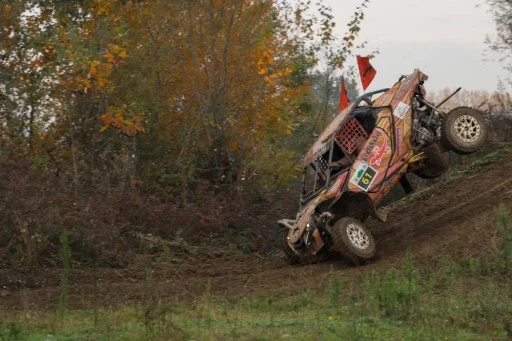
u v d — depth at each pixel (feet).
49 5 74.08
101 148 73.77
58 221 57.11
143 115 74.59
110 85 72.74
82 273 54.29
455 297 39.50
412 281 38.93
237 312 39.58
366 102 57.77
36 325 36.47
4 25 72.02
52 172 68.44
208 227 65.67
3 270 54.19
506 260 44.88
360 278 47.55
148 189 72.79
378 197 55.16
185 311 39.24
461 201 63.72
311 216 54.03
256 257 62.28
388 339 32.19
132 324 35.32
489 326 34.30
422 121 58.65
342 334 32.50
